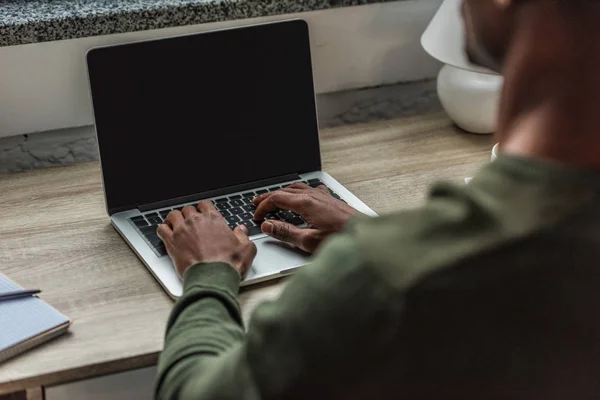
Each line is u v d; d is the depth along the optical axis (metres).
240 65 1.24
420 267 0.52
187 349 0.74
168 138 1.20
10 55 1.30
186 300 0.83
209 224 1.02
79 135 1.42
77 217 1.18
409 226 0.55
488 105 1.38
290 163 1.28
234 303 0.84
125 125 1.17
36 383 0.86
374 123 1.49
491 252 0.52
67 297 0.99
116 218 1.15
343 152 1.38
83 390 0.90
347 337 0.54
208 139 1.22
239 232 1.05
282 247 1.08
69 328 0.93
